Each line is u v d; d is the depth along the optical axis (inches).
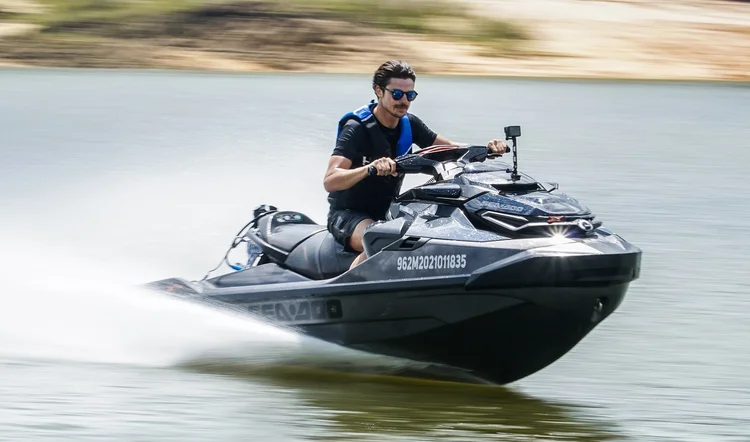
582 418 603.2
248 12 5959.6
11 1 6013.8
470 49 5885.8
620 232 1232.2
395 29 5974.4
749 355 737.6
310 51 5703.7
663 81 5152.6
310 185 1498.5
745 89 4542.3
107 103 3006.9
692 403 632.4
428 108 2999.5
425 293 627.2
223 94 3390.7
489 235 617.9
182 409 603.5
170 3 6008.9
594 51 5979.3
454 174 669.9
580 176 1727.4
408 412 608.1
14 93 3371.1
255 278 733.3
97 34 5703.7
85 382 651.5
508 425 587.2
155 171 1649.9
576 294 601.9
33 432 559.5
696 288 948.6
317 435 560.4
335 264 711.1
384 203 717.9
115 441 547.2
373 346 666.2
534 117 2827.3
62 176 1609.3
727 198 1524.4
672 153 2118.6
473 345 636.1
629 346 764.6
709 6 7214.6
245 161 1754.4
